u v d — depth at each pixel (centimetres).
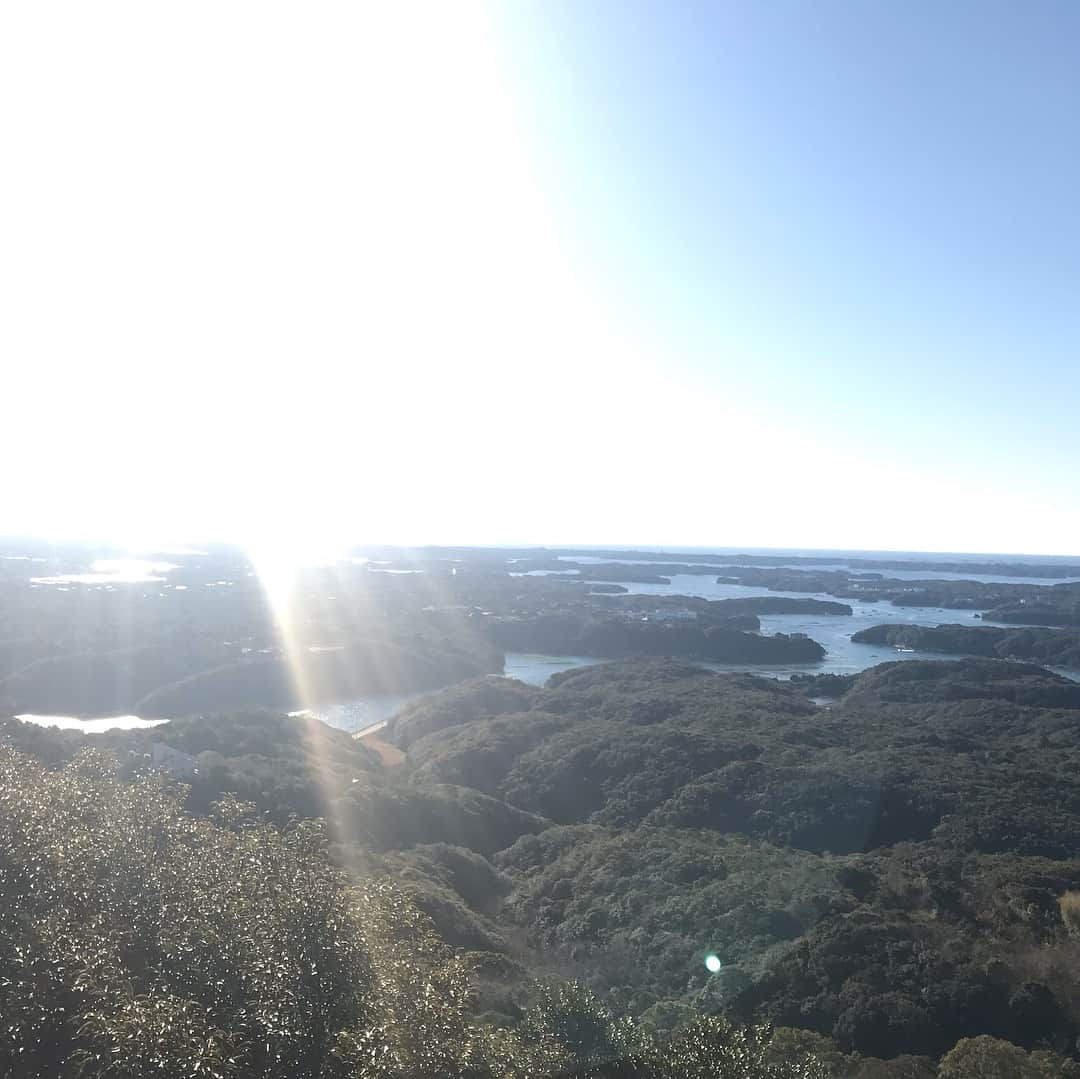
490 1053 1123
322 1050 1099
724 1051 1322
